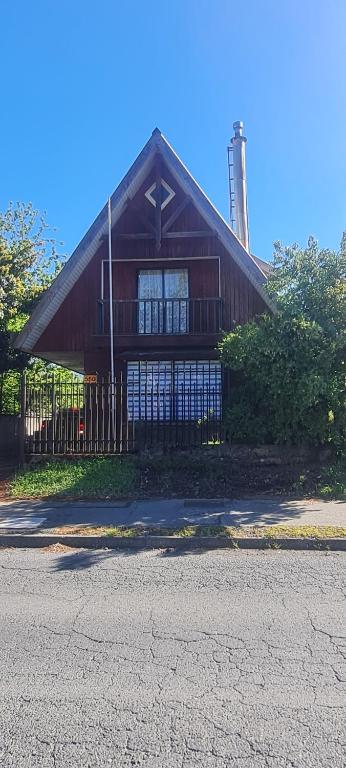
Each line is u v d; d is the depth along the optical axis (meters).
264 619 4.90
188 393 14.80
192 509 9.42
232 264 17.52
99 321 17.00
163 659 4.14
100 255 17.88
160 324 17.55
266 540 7.54
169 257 17.62
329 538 7.51
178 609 5.18
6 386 23.09
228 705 3.50
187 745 3.10
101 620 4.92
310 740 3.13
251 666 4.01
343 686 3.71
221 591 5.68
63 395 13.45
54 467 12.52
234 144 22.50
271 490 10.90
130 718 3.37
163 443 13.16
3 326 20.73
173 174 17.25
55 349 17.72
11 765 2.95
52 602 5.40
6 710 3.48
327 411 11.96
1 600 5.47
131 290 17.81
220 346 13.31
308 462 12.56
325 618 4.90
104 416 13.66
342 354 11.95
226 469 11.98
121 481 11.32
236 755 3.01
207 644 4.39
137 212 17.58
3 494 11.00
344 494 10.40
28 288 22.62
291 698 3.57
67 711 3.46
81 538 7.77
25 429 13.27
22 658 4.19
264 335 12.02
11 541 7.84
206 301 17.38
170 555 7.22
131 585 5.92
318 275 12.18
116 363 17.47
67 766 2.94
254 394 13.21
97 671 3.97
